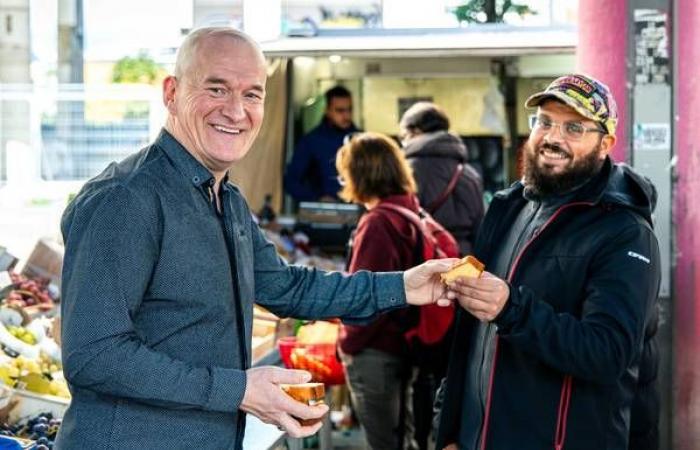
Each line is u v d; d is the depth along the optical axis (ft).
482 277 10.17
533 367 10.76
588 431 10.71
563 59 29.81
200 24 22.21
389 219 16.78
